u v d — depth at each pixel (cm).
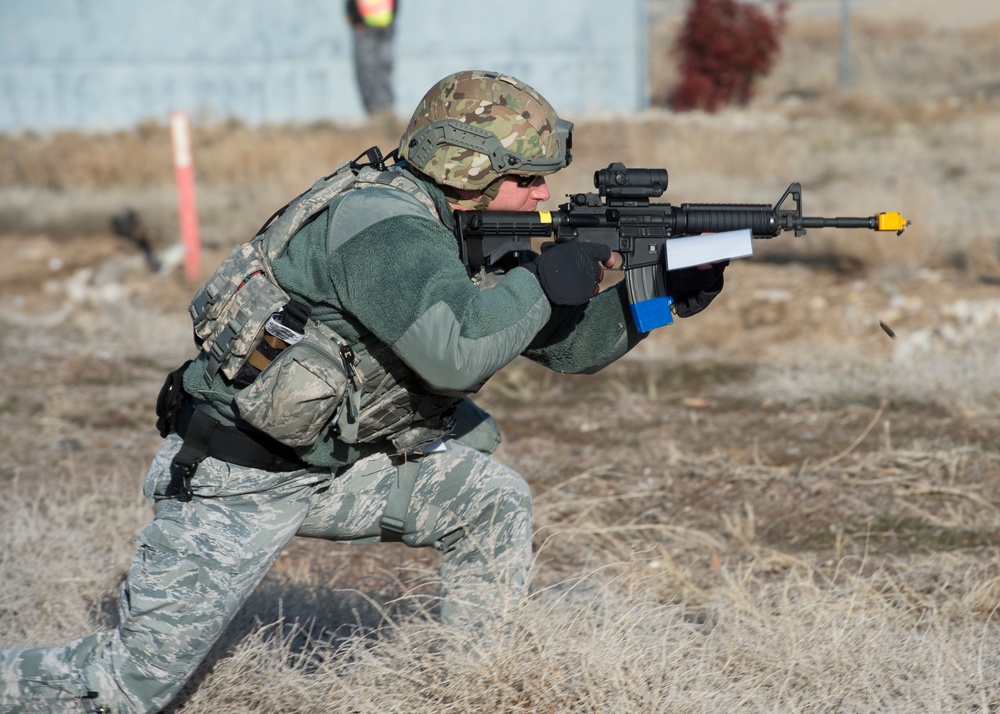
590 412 2514
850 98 7631
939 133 6331
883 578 1584
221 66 7700
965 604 1456
